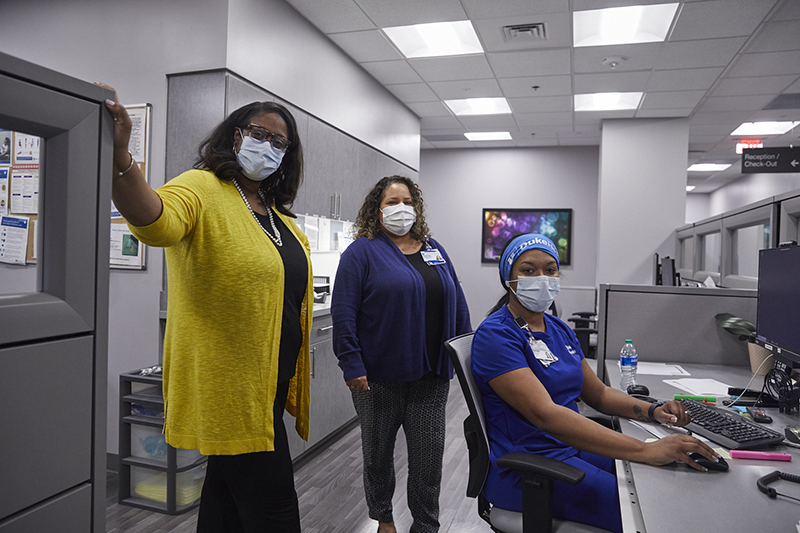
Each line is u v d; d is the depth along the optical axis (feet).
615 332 7.34
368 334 5.85
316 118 10.69
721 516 2.76
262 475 3.76
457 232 22.63
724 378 6.20
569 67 12.89
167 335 3.79
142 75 8.13
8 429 1.99
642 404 4.50
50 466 2.16
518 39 11.28
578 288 17.25
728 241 10.68
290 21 9.62
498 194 22.29
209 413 3.54
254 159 3.92
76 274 2.24
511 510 3.94
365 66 12.83
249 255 3.66
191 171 3.70
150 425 7.13
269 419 3.74
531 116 17.39
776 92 14.47
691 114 16.70
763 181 25.61
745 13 9.86
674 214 16.93
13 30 8.86
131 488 7.39
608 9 10.44
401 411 5.98
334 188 11.35
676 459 3.41
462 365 4.19
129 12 8.20
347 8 9.78
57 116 2.11
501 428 4.14
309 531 6.63
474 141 21.21
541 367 4.20
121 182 2.60
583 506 3.68
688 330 7.14
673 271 11.47
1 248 8.24
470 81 13.99
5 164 8.28
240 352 3.61
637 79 13.64
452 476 8.51
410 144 16.90
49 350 2.14
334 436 10.39
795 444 3.91
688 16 10.04
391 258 6.03
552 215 21.79
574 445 3.70
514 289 4.49
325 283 11.68
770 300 5.38
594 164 21.52
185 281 3.56
